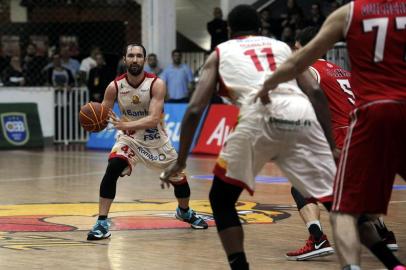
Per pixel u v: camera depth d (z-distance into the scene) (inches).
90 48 1007.0
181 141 228.2
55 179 575.5
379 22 213.5
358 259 210.8
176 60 847.7
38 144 885.2
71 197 476.1
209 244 325.4
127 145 346.9
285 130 224.5
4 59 908.6
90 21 1013.2
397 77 213.0
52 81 900.6
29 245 320.2
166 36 908.6
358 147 211.2
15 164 692.1
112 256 298.7
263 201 454.0
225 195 227.8
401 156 213.6
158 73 877.8
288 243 326.6
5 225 370.6
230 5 962.7
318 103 233.5
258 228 362.6
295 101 227.6
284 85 231.6
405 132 211.0
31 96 892.0
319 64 307.4
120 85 356.5
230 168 225.0
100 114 335.6
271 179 571.2
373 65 214.2
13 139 871.7
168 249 313.9
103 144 853.2
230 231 226.2
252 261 291.3
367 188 210.5
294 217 394.6
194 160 713.0
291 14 862.5
